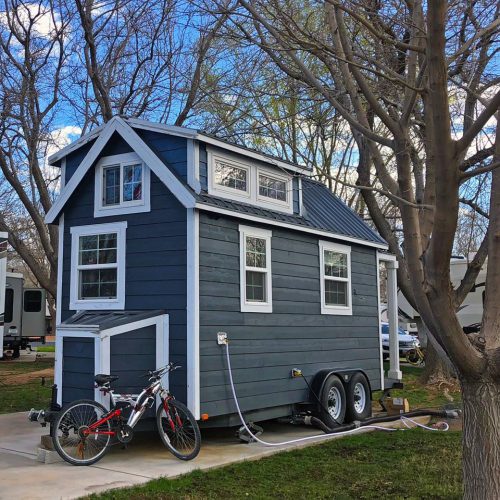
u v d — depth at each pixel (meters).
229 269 8.42
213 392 7.86
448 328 4.33
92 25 15.05
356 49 6.48
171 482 6.30
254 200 9.20
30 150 16.64
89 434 7.06
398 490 6.09
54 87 17.00
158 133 8.52
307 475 6.72
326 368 10.24
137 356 7.74
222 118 12.40
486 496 4.60
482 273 19.92
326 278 10.54
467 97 6.30
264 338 8.92
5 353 24.72
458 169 3.90
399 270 14.25
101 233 8.78
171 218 8.16
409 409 11.34
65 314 9.02
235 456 7.60
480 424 4.66
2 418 10.46
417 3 5.18
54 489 5.98
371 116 9.48
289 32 5.52
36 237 33.00
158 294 8.10
